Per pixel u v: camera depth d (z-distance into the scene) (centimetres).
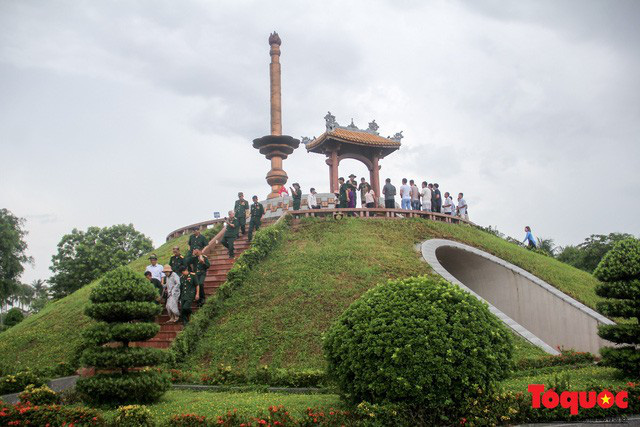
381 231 2284
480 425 851
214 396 1128
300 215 2469
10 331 1947
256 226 2333
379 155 3278
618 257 1215
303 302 1675
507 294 2264
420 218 2502
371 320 916
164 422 850
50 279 4319
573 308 1936
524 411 887
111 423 845
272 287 1802
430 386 844
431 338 866
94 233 4525
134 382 1023
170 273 1692
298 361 1388
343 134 3106
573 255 4169
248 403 1001
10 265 3784
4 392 1230
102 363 1040
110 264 4316
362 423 817
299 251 2078
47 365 1523
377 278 1814
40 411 854
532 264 2369
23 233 4000
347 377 914
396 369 852
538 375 1274
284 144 3072
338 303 1648
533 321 2120
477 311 927
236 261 1945
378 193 3256
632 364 1129
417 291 957
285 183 3131
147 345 1559
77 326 1780
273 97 3134
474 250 2303
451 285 989
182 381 1320
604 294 1240
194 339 1541
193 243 1855
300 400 1030
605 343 1784
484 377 879
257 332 1545
